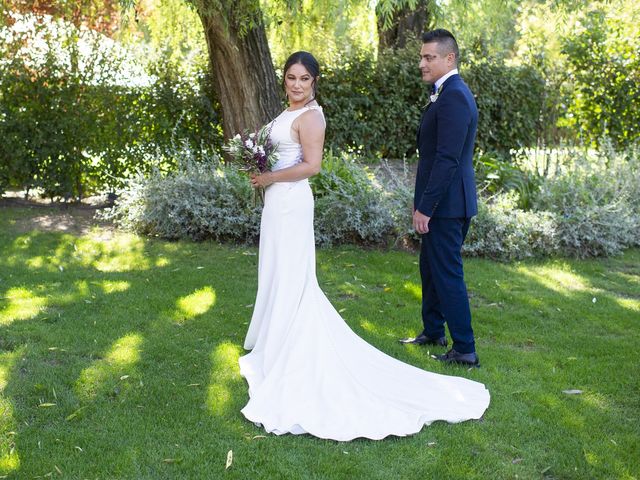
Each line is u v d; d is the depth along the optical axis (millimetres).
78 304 4699
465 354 3947
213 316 4602
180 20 8883
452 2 7570
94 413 3230
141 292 5016
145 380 3598
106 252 6070
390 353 4094
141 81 8000
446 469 2855
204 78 8297
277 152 3631
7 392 3396
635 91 9266
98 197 8289
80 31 7871
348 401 3281
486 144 10039
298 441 3053
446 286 3861
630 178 7570
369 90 9727
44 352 3893
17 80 7559
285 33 8602
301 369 3373
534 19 9859
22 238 6348
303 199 3615
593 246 6559
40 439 2975
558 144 10039
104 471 2756
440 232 3828
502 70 9898
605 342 4367
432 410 3326
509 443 3092
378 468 2855
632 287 5594
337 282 5473
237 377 3670
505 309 4996
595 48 9438
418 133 3979
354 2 7340
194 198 6609
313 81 3586
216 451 2934
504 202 6684
